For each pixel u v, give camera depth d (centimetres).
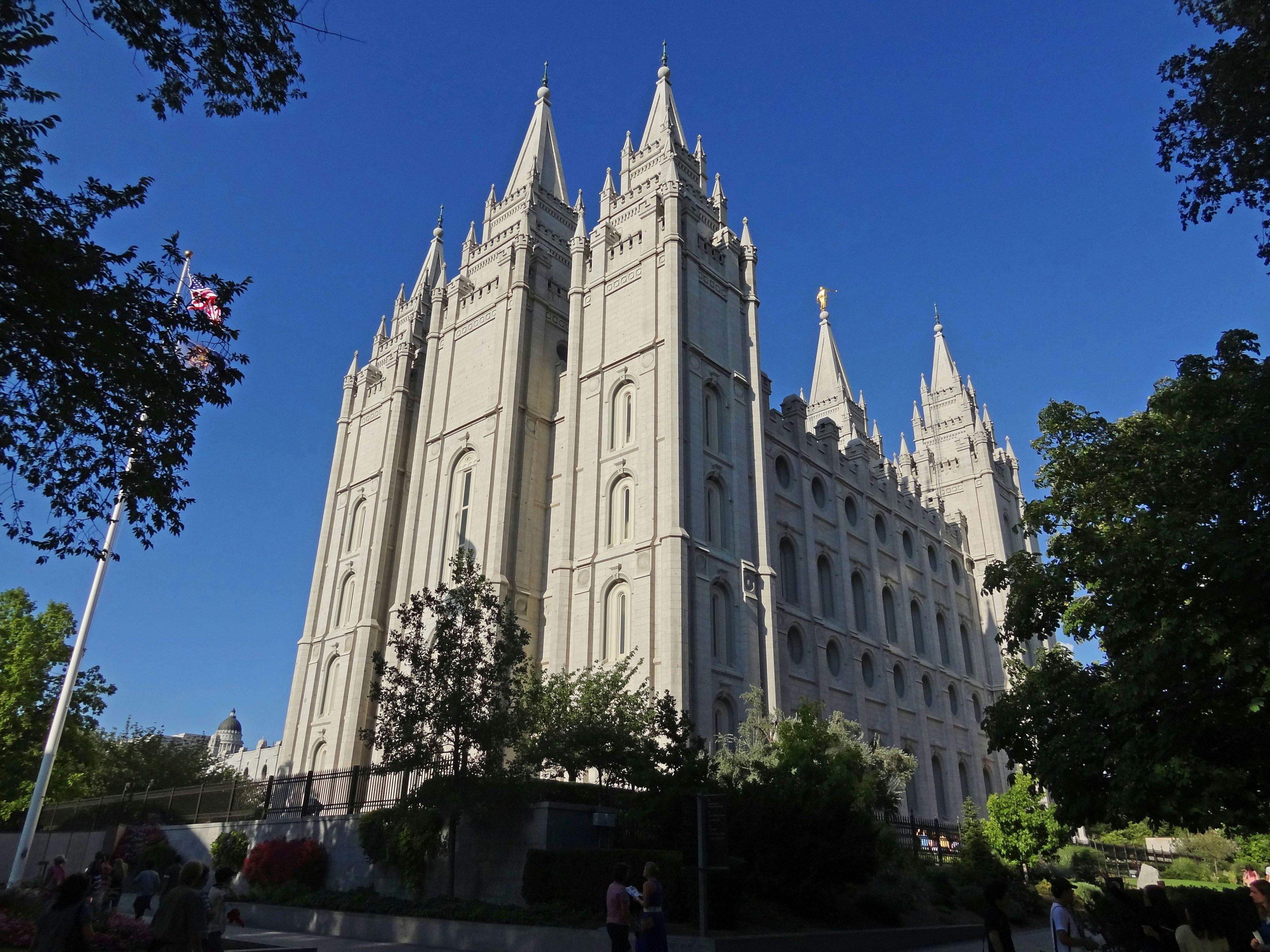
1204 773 1512
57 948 1023
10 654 4962
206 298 1825
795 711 3819
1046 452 2178
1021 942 2548
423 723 2455
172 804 3912
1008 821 3838
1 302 1270
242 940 1898
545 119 6306
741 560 4244
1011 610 2069
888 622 5809
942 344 8381
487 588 2767
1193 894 1856
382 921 2327
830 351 8075
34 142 1361
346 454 6256
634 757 2486
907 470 7212
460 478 4981
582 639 4012
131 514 1578
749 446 4659
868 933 2173
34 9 1344
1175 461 1723
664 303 4469
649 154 5256
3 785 4853
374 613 5131
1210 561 1527
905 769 3544
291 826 3084
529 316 5153
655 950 1475
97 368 1401
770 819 2236
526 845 2292
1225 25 1697
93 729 5816
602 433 4469
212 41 1417
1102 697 1700
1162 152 1816
